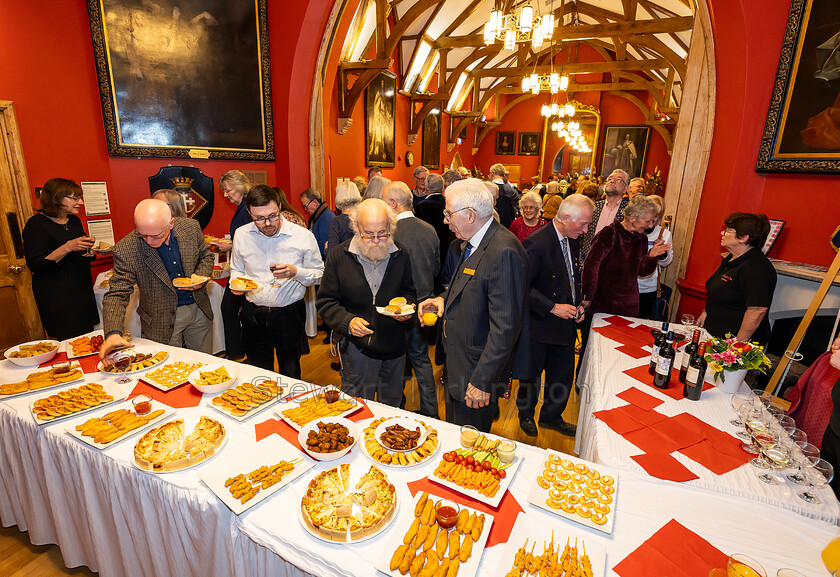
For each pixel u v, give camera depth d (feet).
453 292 5.92
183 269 7.60
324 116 15.84
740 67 10.09
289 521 3.61
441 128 38.93
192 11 12.34
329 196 23.20
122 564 4.87
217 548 3.92
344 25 15.25
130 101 12.02
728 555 3.35
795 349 7.28
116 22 11.42
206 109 13.12
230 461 4.31
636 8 28.78
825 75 8.64
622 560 3.27
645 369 6.65
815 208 9.36
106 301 6.72
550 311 7.82
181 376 5.90
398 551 3.21
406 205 8.80
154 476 4.09
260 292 7.75
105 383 5.75
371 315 6.58
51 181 8.57
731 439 4.86
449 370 6.11
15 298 11.04
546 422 9.25
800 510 3.84
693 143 11.80
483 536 3.39
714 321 7.76
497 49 35.40
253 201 6.90
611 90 45.50
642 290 10.23
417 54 30.73
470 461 4.21
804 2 8.84
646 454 4.56
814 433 5.45
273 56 13.92
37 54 10.53
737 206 10.66
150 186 12.49
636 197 8.57
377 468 4.01
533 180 40.91
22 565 5.71
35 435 4.88
